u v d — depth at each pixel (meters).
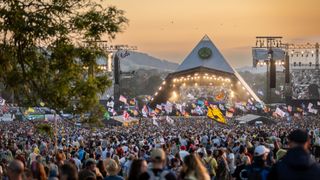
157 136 61.56
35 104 26.94
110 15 26.58
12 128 94.31
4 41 25.77
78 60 26.78
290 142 11.20
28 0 25.67
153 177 12.22
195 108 133.00
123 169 25.92
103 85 27.22
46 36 25.64
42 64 26.33
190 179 11.79
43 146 38.97
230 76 156.38
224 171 27.30
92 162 18.62
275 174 11.06
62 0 25.75
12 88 26.64
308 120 128.12
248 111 152.62
